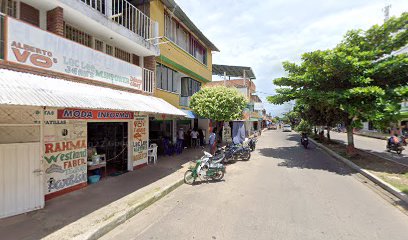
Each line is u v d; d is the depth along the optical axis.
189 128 18.30
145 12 10.87
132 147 9.75
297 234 4.45
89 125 9.33
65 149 6.74
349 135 13.17
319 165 11.52
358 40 11.85
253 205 6.02
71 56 6.54
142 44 9.67
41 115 5.80
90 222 4.86
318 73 11.30
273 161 12.76
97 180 8.03
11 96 4.07
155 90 11.45
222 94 12.45
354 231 4.57
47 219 5.02
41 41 5.67
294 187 7.64
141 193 6.75
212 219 5.21
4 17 4.90
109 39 8.84
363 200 6.35
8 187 5.17
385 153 14.85
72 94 5.55
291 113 47.50
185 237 4.42
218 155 11.13
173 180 8.19
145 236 4.53
